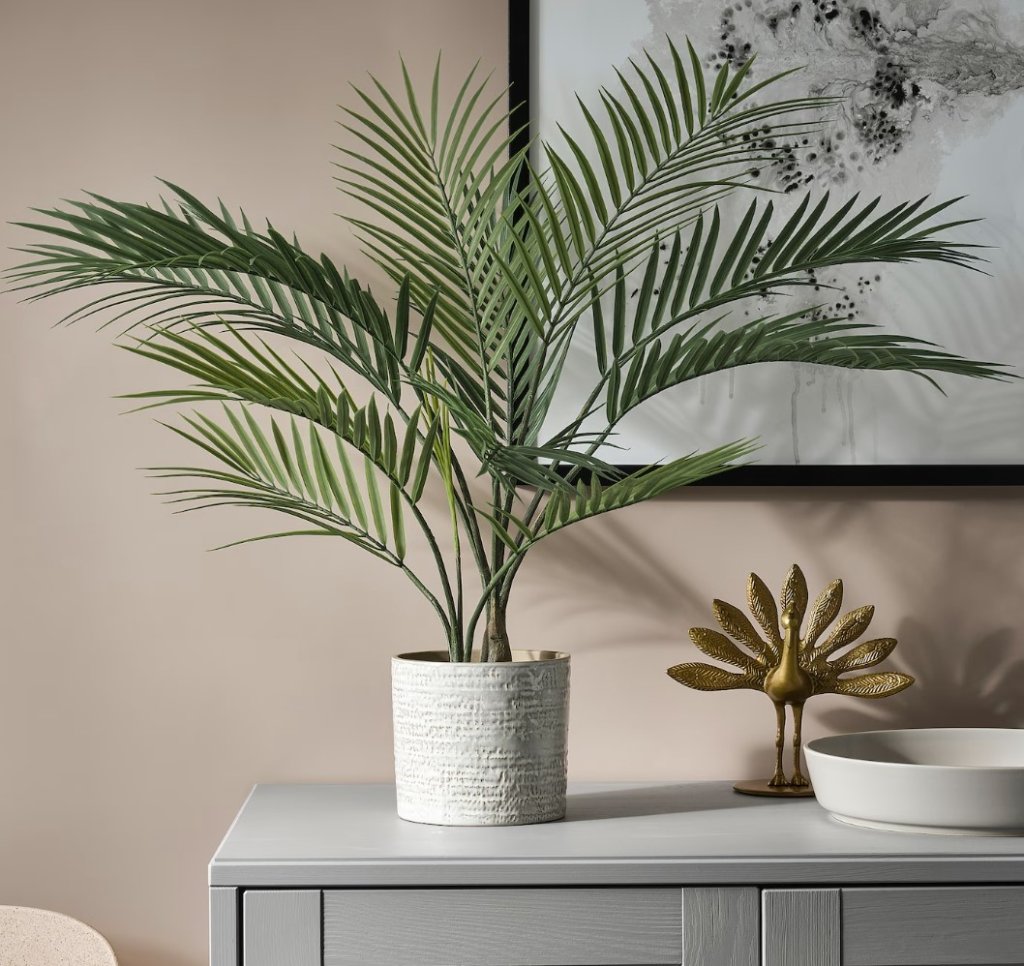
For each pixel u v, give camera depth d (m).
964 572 1.45
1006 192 1.43
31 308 1.41
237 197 1.43
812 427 1.42
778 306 1.42
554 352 1.26
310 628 1.42
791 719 1.43
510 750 1.14
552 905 1.02
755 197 1.41
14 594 1.41
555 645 1.43
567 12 1.41
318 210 1.43
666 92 1.21
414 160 1.30
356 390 1.42
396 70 1.43
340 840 1.09
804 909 1.02
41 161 1.42
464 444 1.42
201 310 1.42
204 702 1.41
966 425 1.43
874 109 1.43
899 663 1.44
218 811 1.41
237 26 1.43
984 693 1.44
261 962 1.01
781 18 1.42
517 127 1.41
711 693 1.43
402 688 1.17
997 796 1.06
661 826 1.15
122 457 1.41
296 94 1.43
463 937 1.01
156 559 1.41
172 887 1.41
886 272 1.43
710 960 1.02
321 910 1.01
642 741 1.43
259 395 1.07
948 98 1.43
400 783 1.18
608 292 1.40
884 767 1.08
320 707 1.42
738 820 1.17
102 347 1.42
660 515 1.44
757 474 1.41
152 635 1.41
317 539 1.42
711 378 1.42
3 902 1.40
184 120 1.43
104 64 1.42
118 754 1.41
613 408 1.21
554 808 1.17
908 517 1.45
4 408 1.41
